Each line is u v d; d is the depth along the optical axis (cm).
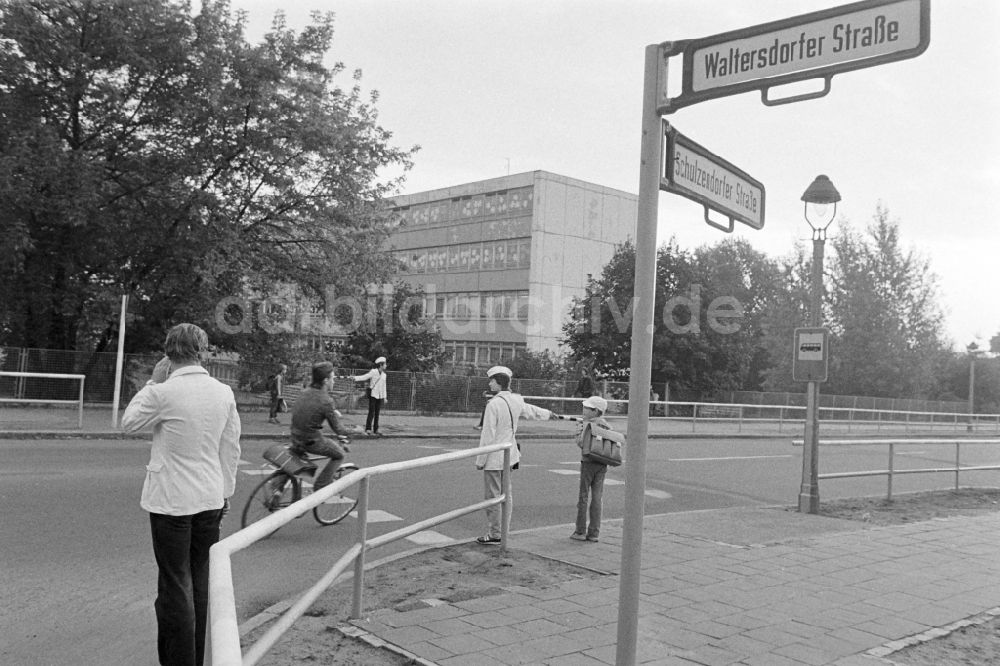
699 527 964
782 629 555
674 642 517
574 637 511
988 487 1569
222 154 2272
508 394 800
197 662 442
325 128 2367
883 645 529
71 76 2200
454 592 609
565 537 849
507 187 6112
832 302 4534
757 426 3297
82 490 980
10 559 664
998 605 645
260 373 2462
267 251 2503
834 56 328
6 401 1627
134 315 2277
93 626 523
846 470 1820
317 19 2459
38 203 2136
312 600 421
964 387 5500
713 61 355
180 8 2281
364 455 1537
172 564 427
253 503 845
